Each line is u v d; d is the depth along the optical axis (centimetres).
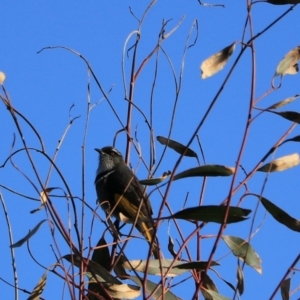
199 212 571
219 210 568
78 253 541
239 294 610
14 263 566
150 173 632
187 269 611
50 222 550
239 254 625
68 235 546
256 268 620
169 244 642
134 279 640
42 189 558
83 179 564
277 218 612
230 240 631
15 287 561
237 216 568
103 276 607
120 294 623
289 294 595
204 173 600
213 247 535
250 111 547
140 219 635
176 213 576
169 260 641
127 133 678
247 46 549
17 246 533
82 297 536
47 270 548
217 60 598
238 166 542
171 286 604
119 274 649
